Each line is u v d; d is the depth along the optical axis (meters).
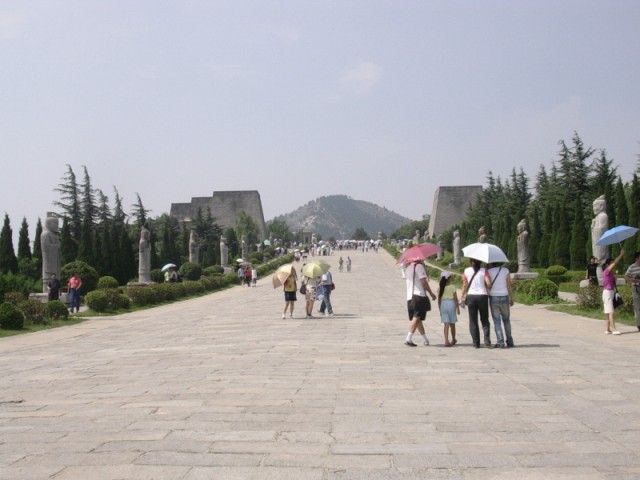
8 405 9.03
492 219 80.69
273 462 5.96
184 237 79.50
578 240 46.66
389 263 84.31
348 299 33.78
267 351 14.05
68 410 8.54
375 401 8.54
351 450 6.31
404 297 35.31
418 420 7.47
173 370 11.79
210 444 6.59
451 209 129.88
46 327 22.88
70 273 35.47
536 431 6.90
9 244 48.09
